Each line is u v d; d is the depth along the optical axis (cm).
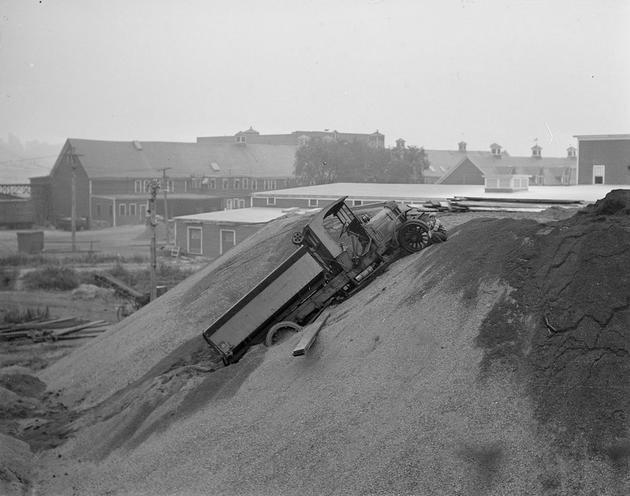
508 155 10844
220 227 5566
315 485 1155
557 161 9862
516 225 1511
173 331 2200
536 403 1095
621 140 4803
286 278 1780
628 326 1140
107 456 1566
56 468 1573
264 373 1546
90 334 3150
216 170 9538
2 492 1402
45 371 2420
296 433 1276
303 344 1475
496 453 1058
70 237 7344
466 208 2339
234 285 2292
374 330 1450
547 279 1295
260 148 10294
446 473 1062
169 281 4509
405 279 1603
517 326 1237
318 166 8619
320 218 1802
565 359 1134
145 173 8931
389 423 1184
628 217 1389
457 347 1258
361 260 1817
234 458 1306
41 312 3731
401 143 9600
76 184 8606
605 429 1020
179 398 1645
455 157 11000
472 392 1155
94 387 2108
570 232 1364
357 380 1325
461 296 1363
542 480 1004
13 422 1891
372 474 1113
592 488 972
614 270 1229
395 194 4734
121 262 5512
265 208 5900
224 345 1780
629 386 1061
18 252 6072
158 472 1388
